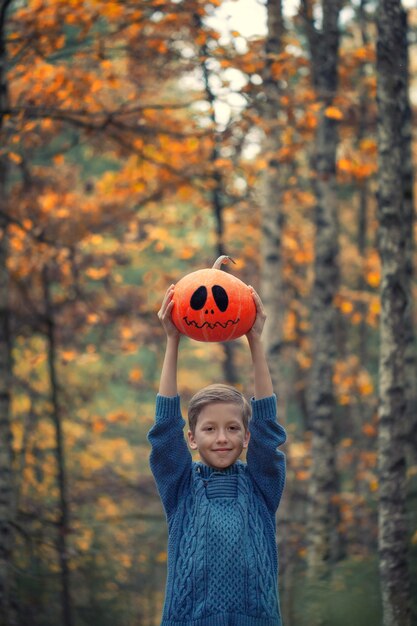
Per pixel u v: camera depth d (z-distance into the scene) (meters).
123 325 14.84
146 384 17.64
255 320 3.74
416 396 12.12
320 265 12.53
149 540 16.53
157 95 12.15
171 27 9.98
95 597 13.09
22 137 9.72
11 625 10.01
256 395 3.65
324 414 12.43
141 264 17.66
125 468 19.20
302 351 17.94
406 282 7.32
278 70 9.59
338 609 7.93
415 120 13.34
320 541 11.86
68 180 13.52
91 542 14.45
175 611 3.37
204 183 12.64
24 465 13.95
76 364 16.83
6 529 10.14
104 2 9.02
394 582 7.12
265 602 3.37
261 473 3.58
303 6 11.44
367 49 11.35
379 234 7.38
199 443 3.54
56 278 13.39
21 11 9.39
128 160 12.42
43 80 9.41
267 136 10.84
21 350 15.42
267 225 12.02
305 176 16.31
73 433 17.77
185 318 3.70
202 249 17.14
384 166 7.30
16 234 12.27
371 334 19.59
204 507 3.48
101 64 9.77
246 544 3.42
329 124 12.38
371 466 14.49
